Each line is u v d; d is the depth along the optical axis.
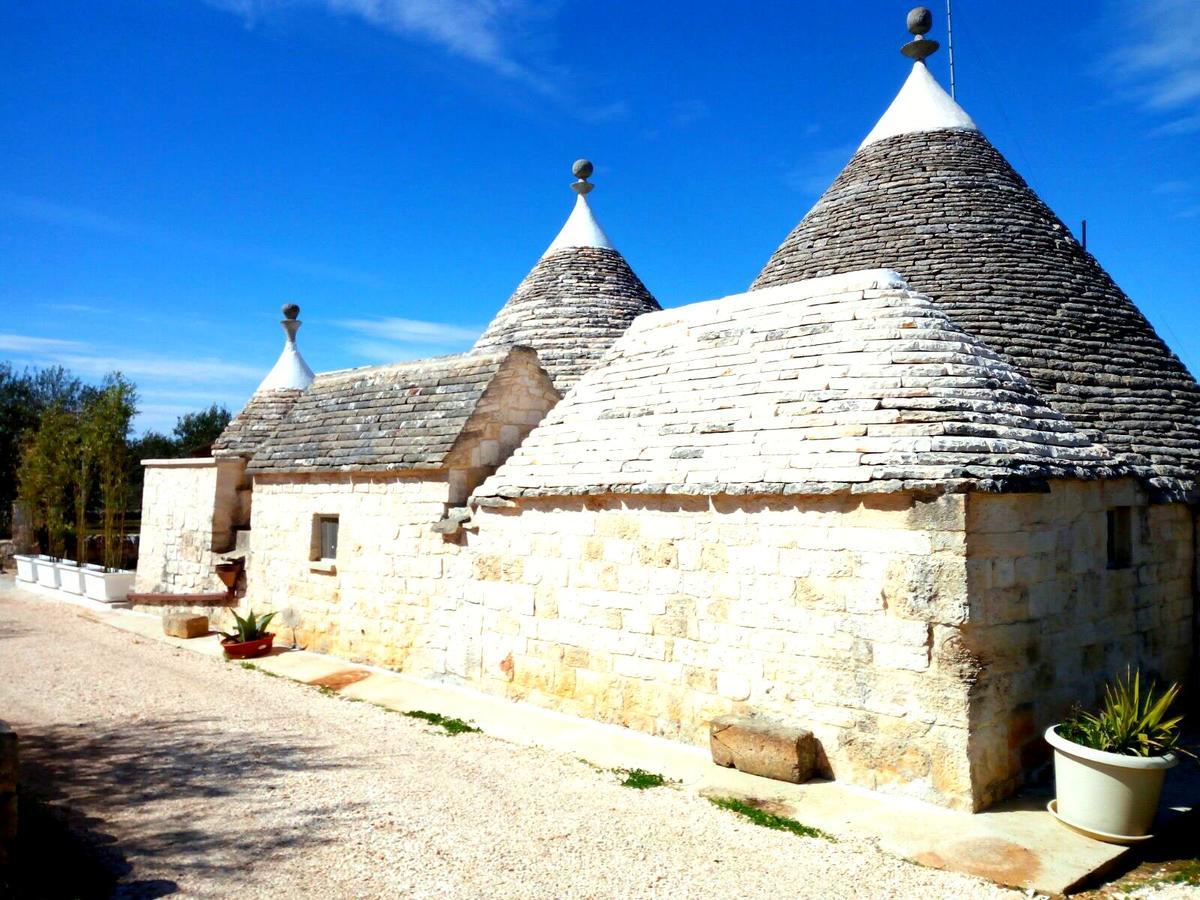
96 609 18.55
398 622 12.10
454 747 8.67
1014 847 6.17
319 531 13.63
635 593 9.05
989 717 6.91
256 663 12.77
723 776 7.68
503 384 12.21
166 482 18.36
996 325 10.47
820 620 7.58
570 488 9.55
